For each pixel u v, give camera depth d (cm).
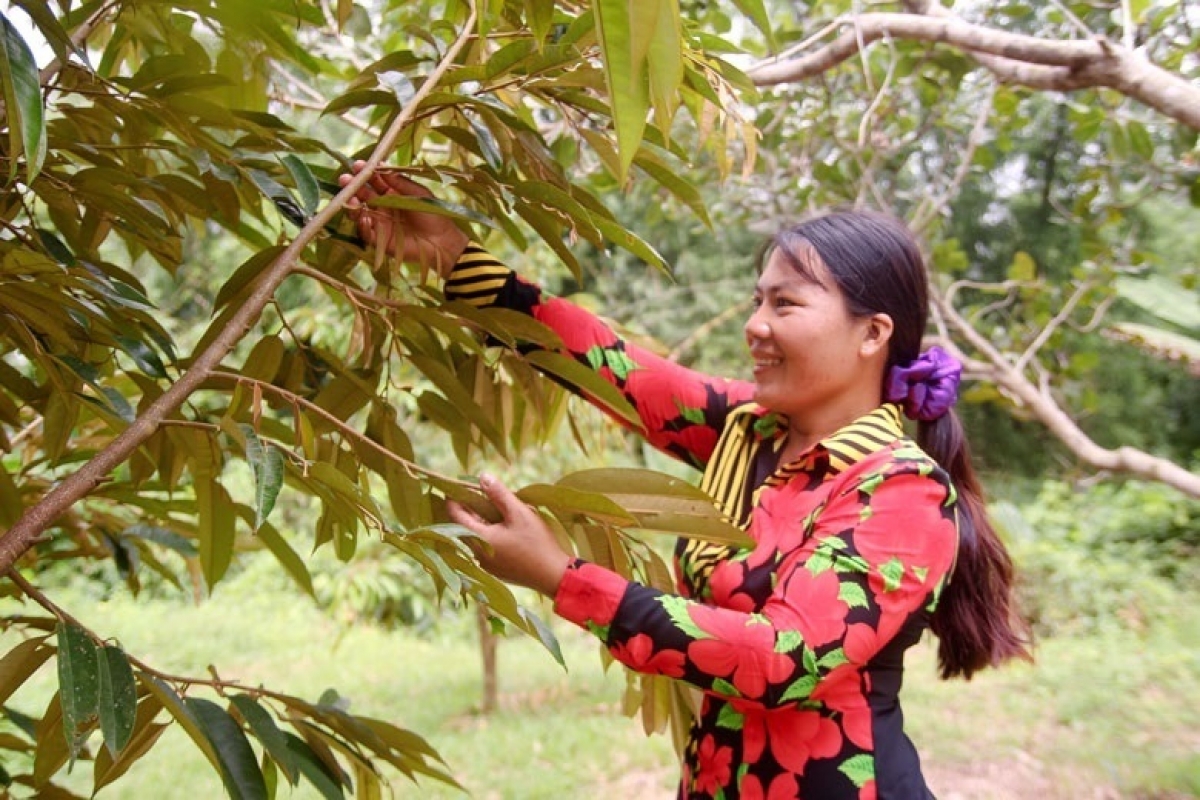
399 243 117
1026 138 955
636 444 638
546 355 119
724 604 116
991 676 594
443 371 121
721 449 134
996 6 293
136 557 162
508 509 100
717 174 369
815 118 350
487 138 106
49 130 113
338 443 124
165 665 629
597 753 470
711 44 118
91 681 77
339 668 637
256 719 96
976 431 1062
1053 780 432
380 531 87
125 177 112
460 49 111
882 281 117
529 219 113
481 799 418
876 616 103
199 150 108
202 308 634
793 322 116
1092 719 516
